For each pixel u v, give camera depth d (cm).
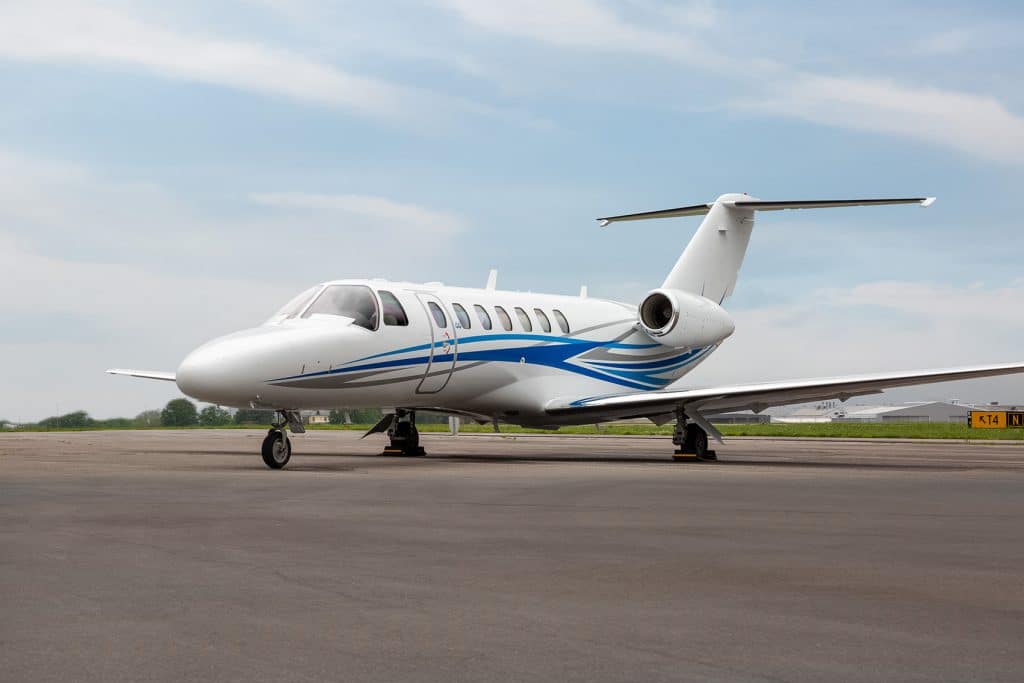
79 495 1227
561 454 2666
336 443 3609
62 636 504
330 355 2006
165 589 623
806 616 555
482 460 2256
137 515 1010
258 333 1967
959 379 2050
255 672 445
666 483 1465
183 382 1884
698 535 877
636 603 587
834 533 892
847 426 7488
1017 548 803
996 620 546
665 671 449
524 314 2456
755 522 973
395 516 1013
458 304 2308
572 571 692
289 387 1944
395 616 552
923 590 628
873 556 760
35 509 1062
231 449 2852
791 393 2175
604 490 1334
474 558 746
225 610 564
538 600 595
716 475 1670
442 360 2223
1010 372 2020
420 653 477
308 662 461
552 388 2470
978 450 3247
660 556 758
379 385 2116
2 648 482
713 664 460
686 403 2264
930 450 3238
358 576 670
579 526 937
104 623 532
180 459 2197
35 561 723
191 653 475
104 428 6316
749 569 702
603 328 2611
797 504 1150
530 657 471
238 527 918
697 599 599
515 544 818
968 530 916
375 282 2191
